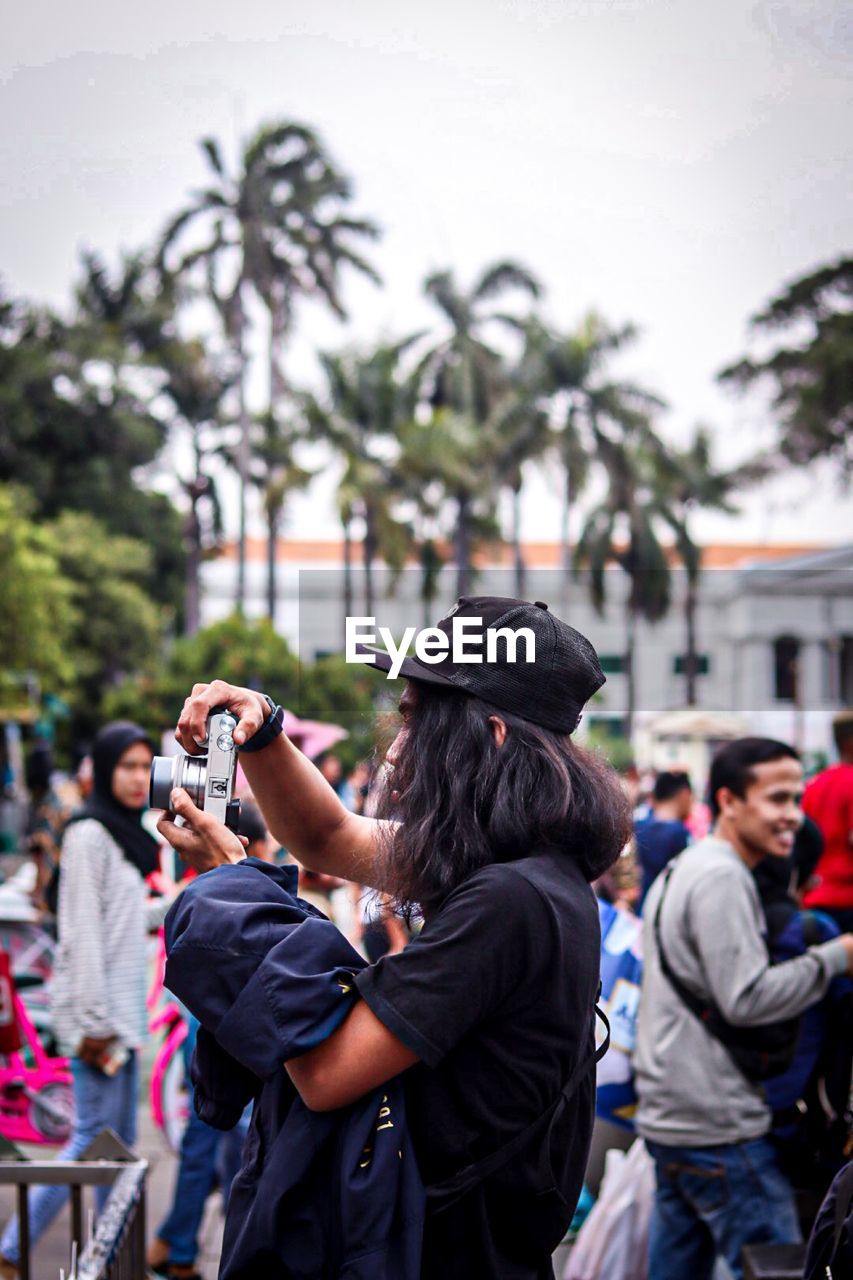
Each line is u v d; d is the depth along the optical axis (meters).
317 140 41.59
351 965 1.70
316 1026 1.62
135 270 43.06
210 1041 1.77
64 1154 4.22
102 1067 4.21
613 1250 3.91
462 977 1.62
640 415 39.22
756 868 3.62
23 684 31.62
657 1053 3.45
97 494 41.12
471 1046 1.67
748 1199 3.35
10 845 22.47
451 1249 1.67
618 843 1.80
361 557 35.41
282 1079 1.73
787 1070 3.45
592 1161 4.31
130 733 4.39
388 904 1.83
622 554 38.66
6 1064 5.80
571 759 1.79
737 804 3.57
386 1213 1.62
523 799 1.74
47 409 40.56
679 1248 3.53
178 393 41.72
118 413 41.25
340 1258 1.63
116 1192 2.73
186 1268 4.55
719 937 3.36
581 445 37.78
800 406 39.69
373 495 35.25
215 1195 5.59
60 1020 4.25
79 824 4.33
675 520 40.06
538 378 38.22
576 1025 1.69
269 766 1.99
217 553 43.19
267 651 24.41
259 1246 1.64
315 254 41.41
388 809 1.84
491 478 36.44
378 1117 1.66
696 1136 3.38
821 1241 2.10
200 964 1.68
